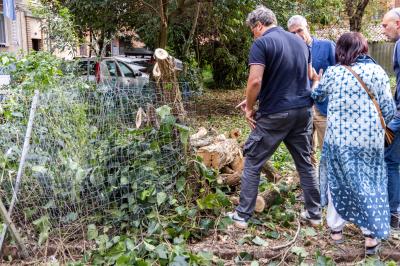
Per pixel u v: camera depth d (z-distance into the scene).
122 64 11.52
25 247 3.61
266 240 3.81
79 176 3.66
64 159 3.75
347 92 3.34
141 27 12.09
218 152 4.63
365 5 13.81
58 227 3.85
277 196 4.30
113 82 4.83
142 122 4.02
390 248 3.60
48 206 3.79
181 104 4.10
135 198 3.87
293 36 3.76
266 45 3.56
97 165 3.93
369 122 3.31
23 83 4.30
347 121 3.35
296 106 3.66
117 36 13.10
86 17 10.74
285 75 3.61
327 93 3.53
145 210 3.88
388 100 3.36
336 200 3.48
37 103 3.82
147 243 3.47
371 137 3.32
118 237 3.62
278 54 3.57
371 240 3.43
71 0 10.22
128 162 3.98
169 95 4.03
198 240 3.84
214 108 13.46
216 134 5.66
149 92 4.09
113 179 3.91
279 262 3.51
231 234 3.87
